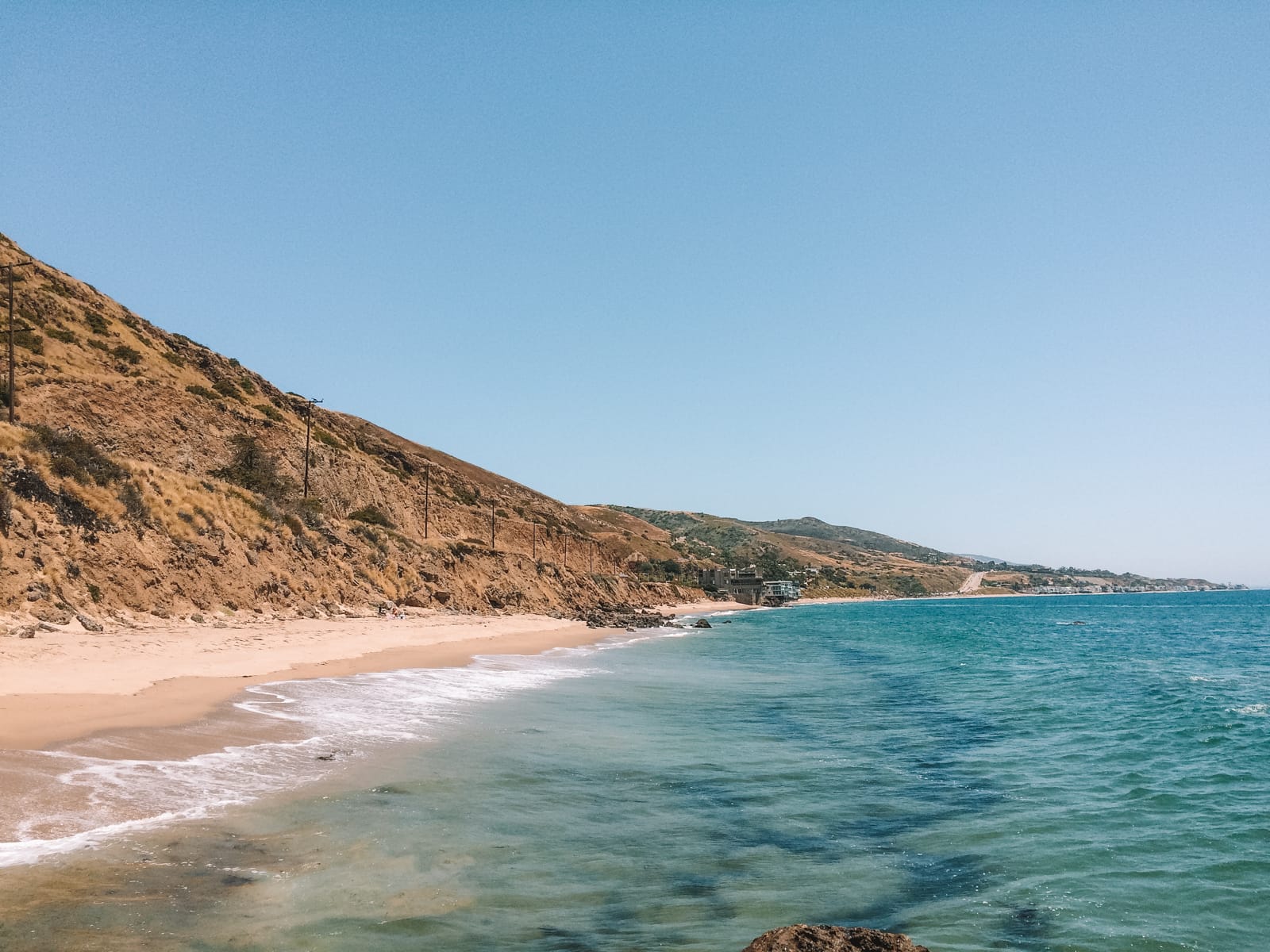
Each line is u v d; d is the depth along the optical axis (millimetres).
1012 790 15414
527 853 10875
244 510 47938
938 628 95000
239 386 90188
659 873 10445
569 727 20875
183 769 13375
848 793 15000
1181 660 49094
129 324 82250
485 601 75938
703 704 26984
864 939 7211
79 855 9445
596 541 167250
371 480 89812
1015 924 9078
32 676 19984
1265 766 17781
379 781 13969
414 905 8828
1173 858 11430
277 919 8234
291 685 23406
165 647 27609
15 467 32719
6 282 69562
